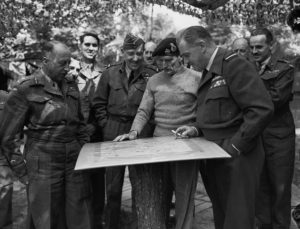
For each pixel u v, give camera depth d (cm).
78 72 398
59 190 298
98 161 223
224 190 264
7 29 590
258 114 248
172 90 312
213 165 270
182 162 259
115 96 353
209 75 268
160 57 307
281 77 329
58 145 296
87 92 391
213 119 267
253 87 251
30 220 302
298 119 985
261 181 358
